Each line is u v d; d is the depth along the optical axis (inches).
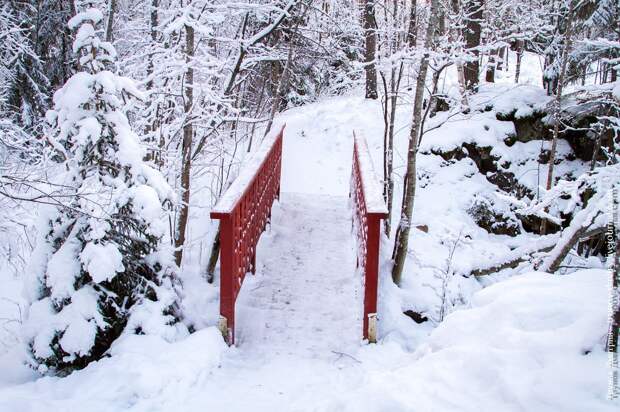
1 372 168.2
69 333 159.9
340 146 454.9
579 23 335.3
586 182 194.4
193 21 218.1
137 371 147.8
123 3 349.4
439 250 291.3
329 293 233.3
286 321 210.1
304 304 223.1
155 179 180.4
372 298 193.6
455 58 231.5
